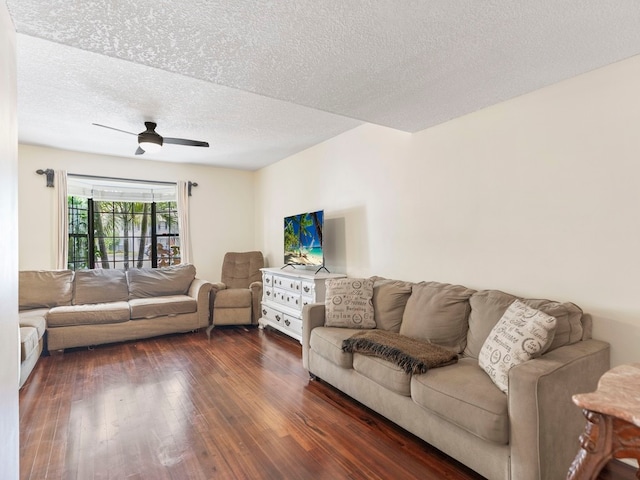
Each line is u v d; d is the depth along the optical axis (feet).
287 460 6.40
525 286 8.14
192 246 18.90
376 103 8.62
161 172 18.15
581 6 5.08
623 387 3.63
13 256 4.78
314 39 5.91
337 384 8.93
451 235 9.78
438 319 8.37
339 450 6.69
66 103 10.61
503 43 6.07
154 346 13.28
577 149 7.27
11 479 4.48
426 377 6.54
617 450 3.24
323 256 13.85
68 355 12.25
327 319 10.14
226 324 16.07
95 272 15.06
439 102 8.56
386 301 9.85
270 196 19.15
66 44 6.01
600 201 6.95
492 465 5.55
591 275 7.09
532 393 5.08
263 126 12.87
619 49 6.27
